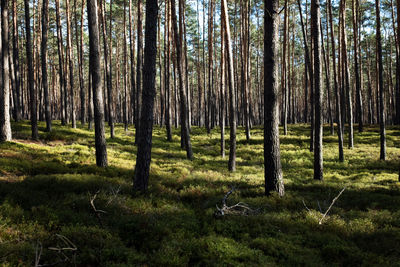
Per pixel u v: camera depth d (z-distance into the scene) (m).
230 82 14.58
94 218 6.52
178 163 15.21
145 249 5.44
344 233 6.59
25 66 43.88
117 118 57.12
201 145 24.67
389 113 50.31
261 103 47.56
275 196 8.83
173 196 9.19
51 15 34.47
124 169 12.20
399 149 20.73
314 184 11.41
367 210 8.41
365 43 43.50
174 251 5.15
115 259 4.92
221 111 18.86
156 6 9.07
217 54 48.50
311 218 7.25
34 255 4.68
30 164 10.93
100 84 12.32
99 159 12.33
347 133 28.92
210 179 11.72
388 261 5.24
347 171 15.22
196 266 4.85
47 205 6.70
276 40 9.27
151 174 11.82
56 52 42.22
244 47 32.03
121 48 51.81
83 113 32.78
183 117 17.94
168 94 25.23
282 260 5.19
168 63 24.66
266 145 9.41
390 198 9.23
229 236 6.22
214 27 40.09
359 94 28.83
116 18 38.09
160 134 30.05
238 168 15.51
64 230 5.50
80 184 8.74
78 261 4.69
